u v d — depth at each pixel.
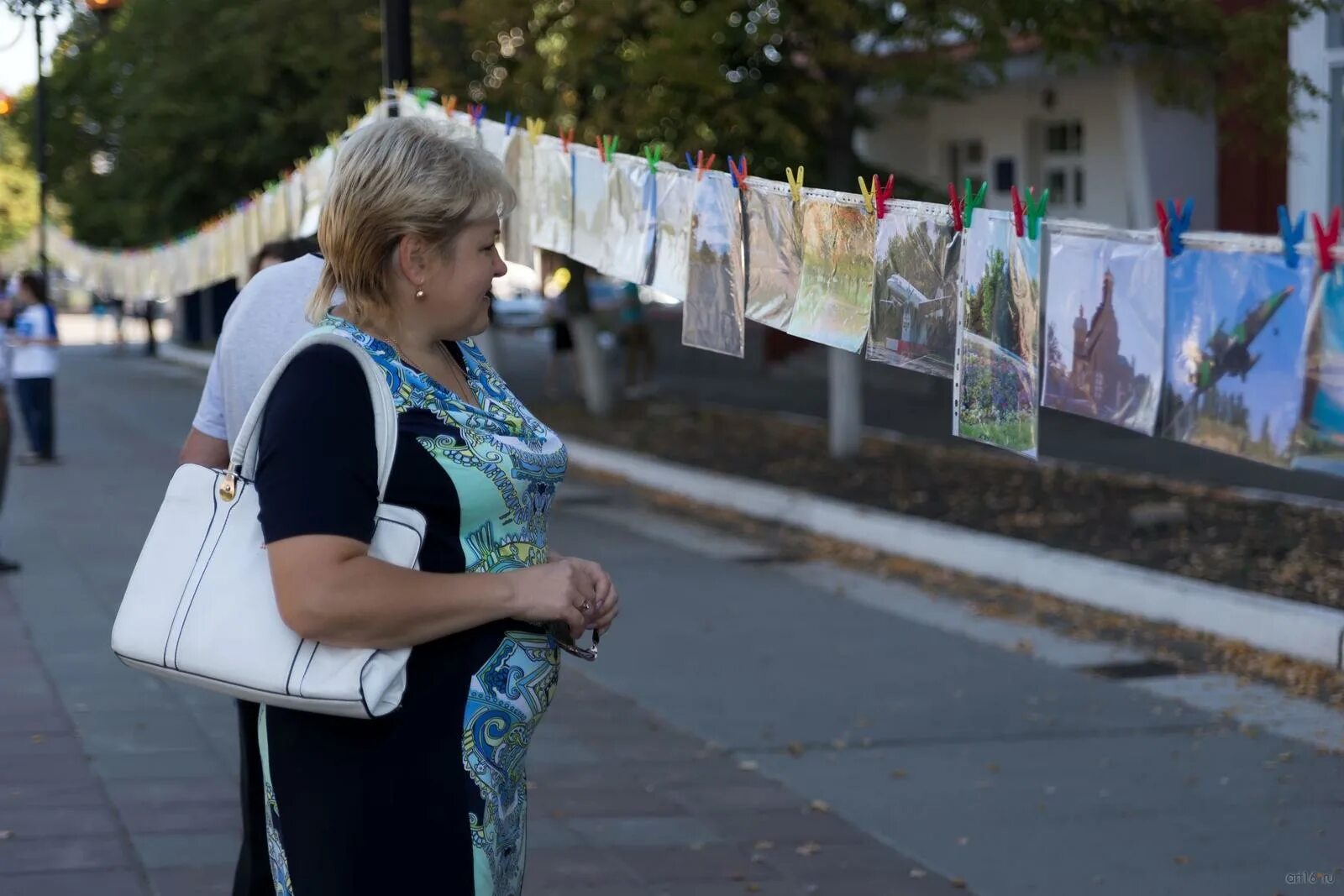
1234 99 13.04
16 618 9.48
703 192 4.44
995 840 5.88
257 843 3.89
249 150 23.58
